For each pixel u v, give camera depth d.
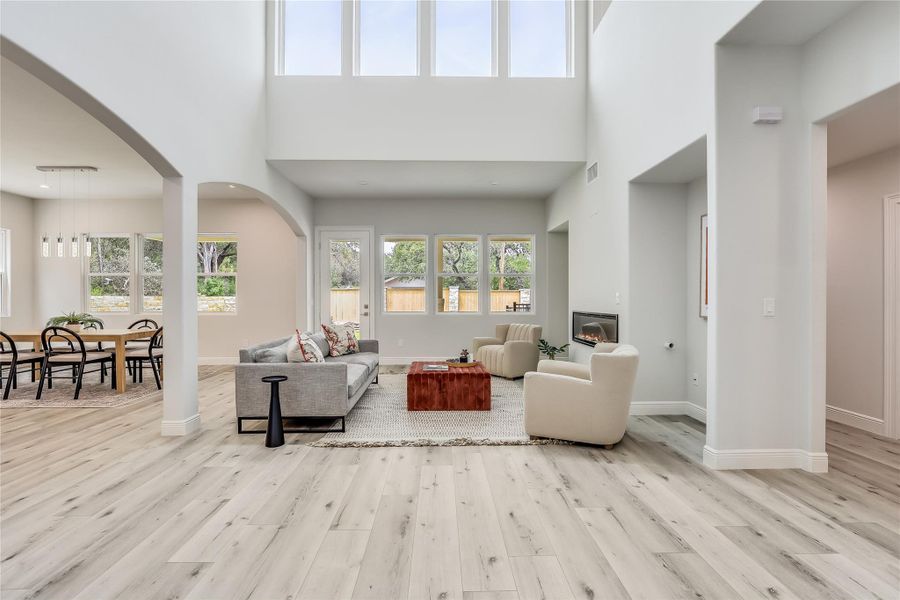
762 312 3.27
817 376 3.22
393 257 8.27
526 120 5.96
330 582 1.98
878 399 4.02
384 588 1.94
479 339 7.32
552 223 7.75
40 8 2.68
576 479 3.09
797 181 3.27
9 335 5.62
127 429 4.23
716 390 3.27
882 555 2.18
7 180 6.95
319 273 8.15
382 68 6.10
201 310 8.40
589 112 5.87
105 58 3.20
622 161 4.86
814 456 3.22
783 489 2.92
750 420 3.29
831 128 3.37
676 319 4.78
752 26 3.01
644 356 4.77
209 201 8.32
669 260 4.76
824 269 3.22
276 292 8.33
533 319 8.23
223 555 2.18
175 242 4.09
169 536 2.35
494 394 5.75
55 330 5.53
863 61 2.78
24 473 3.19
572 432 3.71
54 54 2.78
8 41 2.50
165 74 3.86
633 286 4.75
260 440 3.92
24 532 2.39
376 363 6.23
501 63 5.97
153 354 6.27
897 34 2.56
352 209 8.13
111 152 5.68
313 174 6.56
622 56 4.84
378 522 2.50
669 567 2.08
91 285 8.33
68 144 5.39
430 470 3.25
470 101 5.95
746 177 3.26
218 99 4.73
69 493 2.86
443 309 8.29
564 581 1.98
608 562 2.12
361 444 3.76
